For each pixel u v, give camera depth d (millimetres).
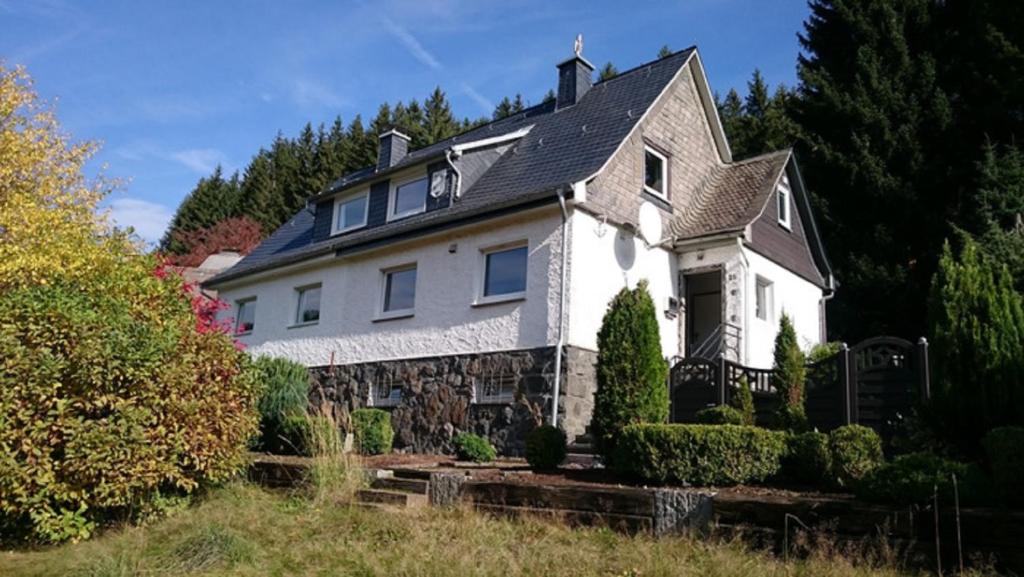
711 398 10844
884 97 22047
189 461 7289
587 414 11398
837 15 24703
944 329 6633
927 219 20547
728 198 14859
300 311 17000
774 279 15320
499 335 12297
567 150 13789
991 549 4812
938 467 5414
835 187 22688
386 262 14766
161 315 7887
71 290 7348
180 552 5797
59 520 6195
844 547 5285
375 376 14195
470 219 13016
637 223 13195
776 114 28594
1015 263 13383
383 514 6941
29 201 12344
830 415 9875
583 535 6207
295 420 10070
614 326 8609
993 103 20125
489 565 5383
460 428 12359
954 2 22531
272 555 5914
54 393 6148
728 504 5914
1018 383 6250
